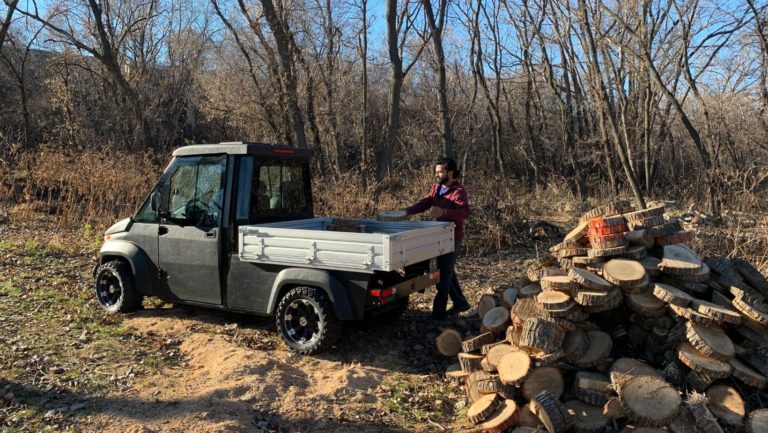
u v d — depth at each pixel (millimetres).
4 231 12078
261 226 5695
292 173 6586
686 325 4164
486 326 5035
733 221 11555
